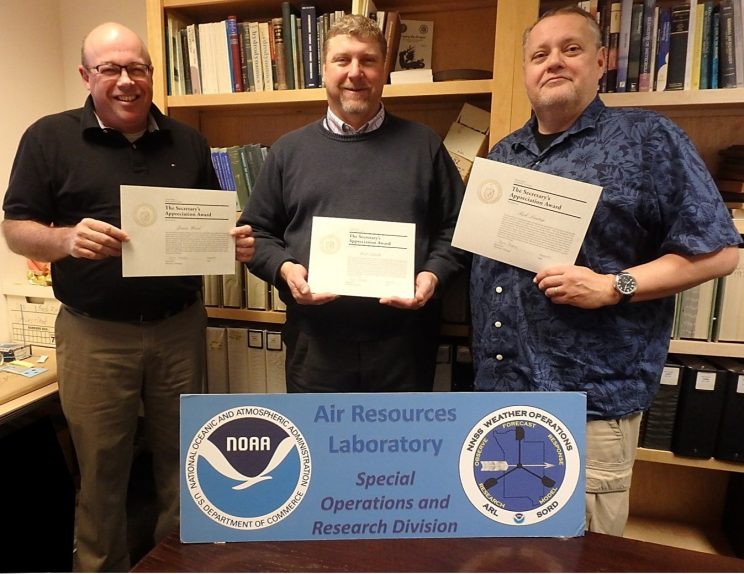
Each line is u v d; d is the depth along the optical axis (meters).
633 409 1.04
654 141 0.97
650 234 1.02
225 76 1.62
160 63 1.64
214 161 1.67
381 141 1.28
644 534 1.70
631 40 1.28
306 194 1.27
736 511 1.60
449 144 1.50
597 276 0.97
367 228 1.18
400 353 1.27
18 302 1.87
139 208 1.16
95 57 1.23
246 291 1.70
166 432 1.49
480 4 1.58
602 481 1.06
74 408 1.37
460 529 0.69
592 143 1.02
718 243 0.90
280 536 0.68
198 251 1.22
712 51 1.25
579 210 0.97
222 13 1.69
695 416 1.39
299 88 1.56
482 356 1.17
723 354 1.36
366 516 0.69
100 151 1.30
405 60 1.64
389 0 1.56
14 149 1.88
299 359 1.34
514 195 1.01
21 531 1.50
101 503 1.41
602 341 1.02
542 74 1.03
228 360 1.73
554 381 1.05
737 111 1.46
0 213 1.86
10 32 1.83
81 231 1.14
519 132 1.17
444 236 1.30
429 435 0.70
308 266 1.25
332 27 1.25
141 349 1.38
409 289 1.16
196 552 0.66
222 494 0.68
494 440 0.70
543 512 0.70
